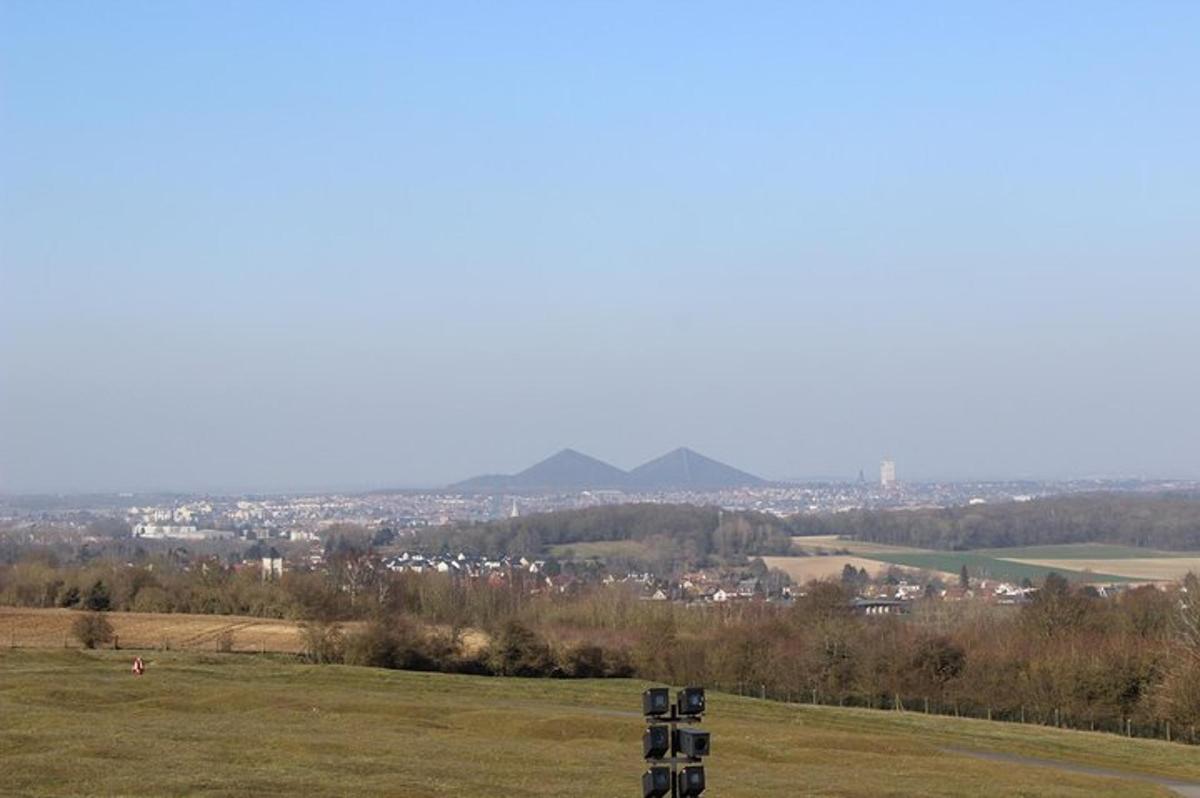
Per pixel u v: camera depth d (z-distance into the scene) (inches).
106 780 1872.5
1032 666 4707.2
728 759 2709.2
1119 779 2765.7
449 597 6648.6
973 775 2645.2
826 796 2151.8
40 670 3801.7
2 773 1892.2
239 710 3073.3
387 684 4136.3
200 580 6678.2
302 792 1849.2
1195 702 4128.9
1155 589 6299.2
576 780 2169.0
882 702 4864.7
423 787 1966.0
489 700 3863.2
